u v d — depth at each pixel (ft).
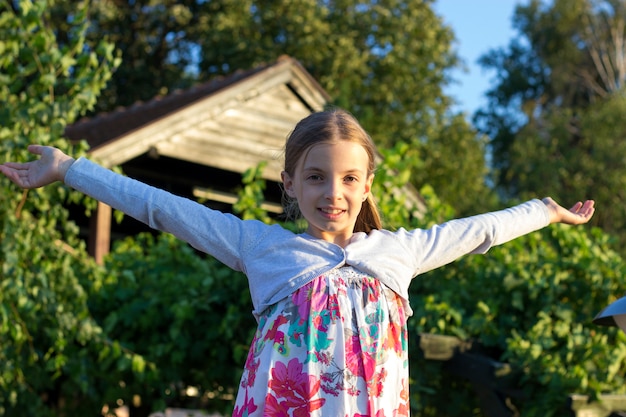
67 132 39.01
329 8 75.25
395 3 75.61
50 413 16.37
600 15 109.29
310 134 7.60
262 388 7.42
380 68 74.23
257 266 7.79
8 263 14.39
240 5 72.13
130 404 18.29
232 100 35.73
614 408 14.02
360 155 7.63
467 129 77.66
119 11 77.61
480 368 14.62
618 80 107.45
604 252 17.69
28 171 8.22
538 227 8.78
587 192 84.74
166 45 84.17
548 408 14.15
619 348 15.01
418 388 15.19
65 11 71.61
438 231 8.37
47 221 15.94
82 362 15.93
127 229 47.85
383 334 7.61
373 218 8.74
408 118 75.46
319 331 7.45
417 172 72.28
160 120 33.27
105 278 16.88
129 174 38.75
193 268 18.22
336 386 7.33
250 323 16.52
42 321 15.90
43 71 14.94
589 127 87.71
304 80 37.55
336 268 7.72
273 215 42.91
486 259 17.33
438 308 15.53
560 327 15.38
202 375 16.98
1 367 15.10
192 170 40.09
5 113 14.49
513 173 92.84
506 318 15.99
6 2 15.14
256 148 36.78
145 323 16.87
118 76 78.07
